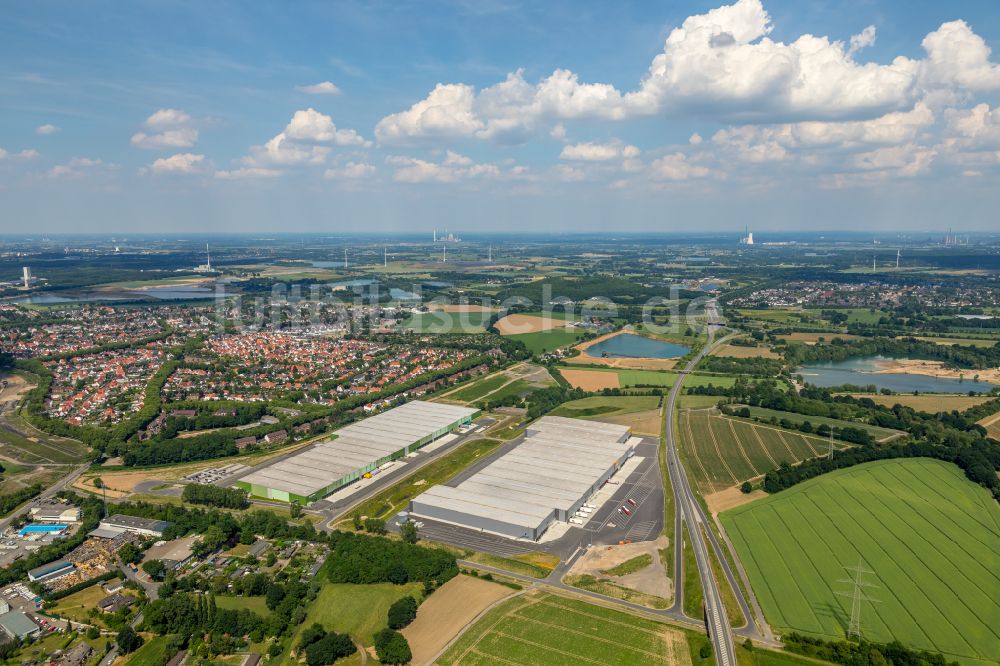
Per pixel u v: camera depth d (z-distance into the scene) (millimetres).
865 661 145125
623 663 145875
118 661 153375
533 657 148125
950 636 155125
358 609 169500
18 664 152125
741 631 158000
